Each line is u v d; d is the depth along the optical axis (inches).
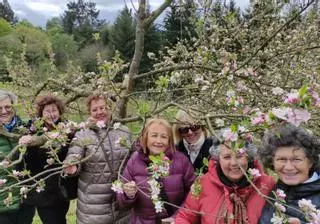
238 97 119.2
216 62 152.2
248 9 163.2
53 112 144.9
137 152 117.8
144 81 169.3
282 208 76.8
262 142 89.1
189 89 144.6
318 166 85.3
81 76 192.9
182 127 132.3
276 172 86.7
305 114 66.7
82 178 132.2
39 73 225.0
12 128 146.6
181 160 118.3
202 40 156.7
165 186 115.0
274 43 163.9
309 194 83.7
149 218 115.6
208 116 102.7
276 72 156.2
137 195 115.4
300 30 158.2
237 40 168.4
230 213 93.2
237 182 95.3
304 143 83.4
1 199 138.6
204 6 149.8
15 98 147.8
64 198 155.8
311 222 71.2
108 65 132.1
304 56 168.4
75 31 1510.8
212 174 98.7
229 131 78.1
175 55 175.8
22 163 147.6
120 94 149.9
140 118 131.0
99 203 130.2
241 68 136.4
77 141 122.6
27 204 154.6
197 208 100.1
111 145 130.1
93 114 132.8
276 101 120.0
